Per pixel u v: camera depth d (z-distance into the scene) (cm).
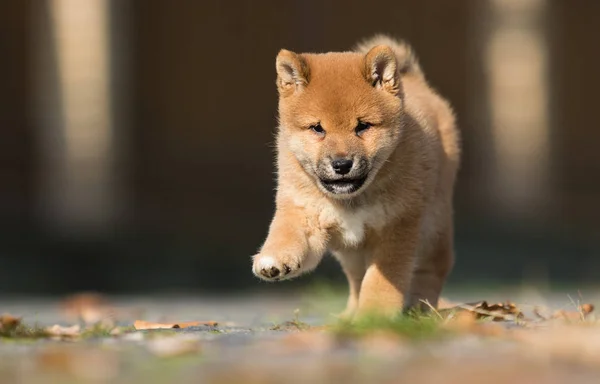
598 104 5416
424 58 5059
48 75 3981
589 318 1517
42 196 4119
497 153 4700
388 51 1614
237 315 2141
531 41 4656
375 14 5003
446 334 1180
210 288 4006
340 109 1587
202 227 4612
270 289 3884
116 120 4025
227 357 1057
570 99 5275
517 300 2505
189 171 4759
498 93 4681
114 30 4003
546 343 1080
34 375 984
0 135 4397
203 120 4853
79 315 2184
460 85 5062
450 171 1867
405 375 931
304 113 1608
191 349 1091
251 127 4925
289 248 1561
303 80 1630
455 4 5066
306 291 3034
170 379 937
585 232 4994
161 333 1325
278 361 1022
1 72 4416
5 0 4419
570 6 5300
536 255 4522
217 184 4809
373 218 1623
